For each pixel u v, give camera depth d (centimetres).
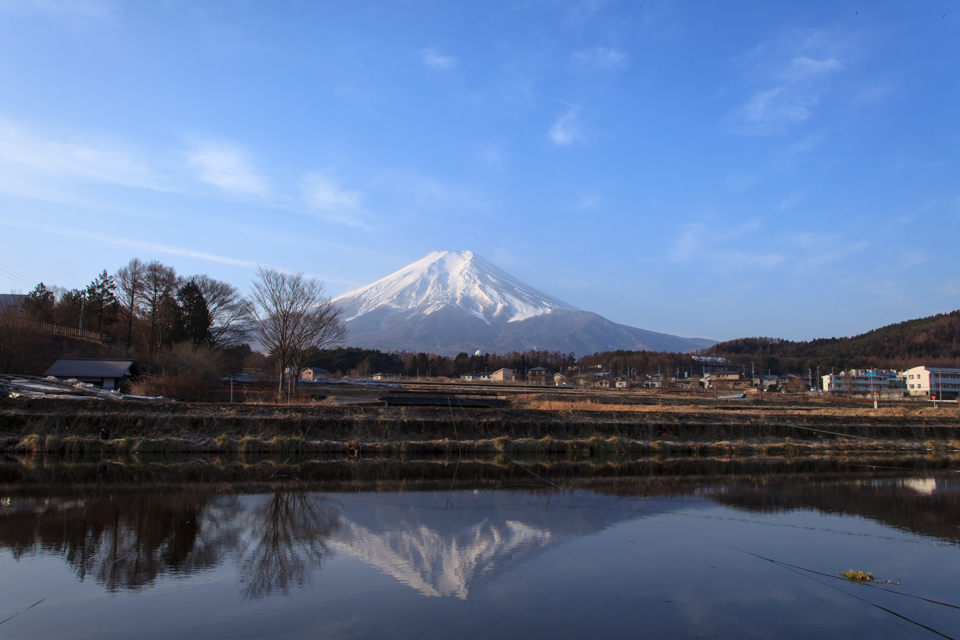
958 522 1586
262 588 1011
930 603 983
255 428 3000
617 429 3562
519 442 3177
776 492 2038
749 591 1033
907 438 4000
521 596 993
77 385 3622
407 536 1390
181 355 5069
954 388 11281
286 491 1906
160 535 1341
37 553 1187
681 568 1163
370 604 941
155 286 6481
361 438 3034
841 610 947
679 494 1986
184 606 919
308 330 4459
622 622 880
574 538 1397
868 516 1658
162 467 2364
